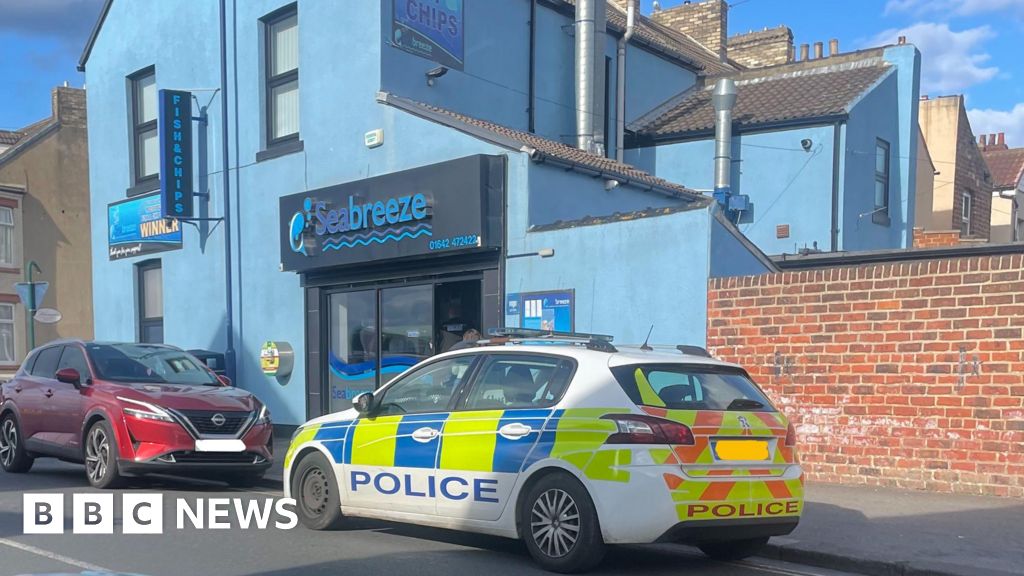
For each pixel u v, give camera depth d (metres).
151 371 11.01
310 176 14.79
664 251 10.58
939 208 22.44
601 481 6.02
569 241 11.33
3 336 27.98
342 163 14.27
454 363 7.28
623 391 6.21
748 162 17.23
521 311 11.73
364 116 13.91
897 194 18.27
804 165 16.61
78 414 10.40
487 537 7.73
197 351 15.67
